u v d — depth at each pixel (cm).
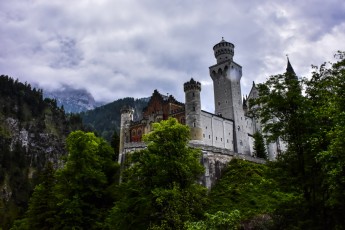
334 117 2189
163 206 3453
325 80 2678
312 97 2927
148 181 3788
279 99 3009
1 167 16975
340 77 2425
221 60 10988
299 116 2894
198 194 3819
